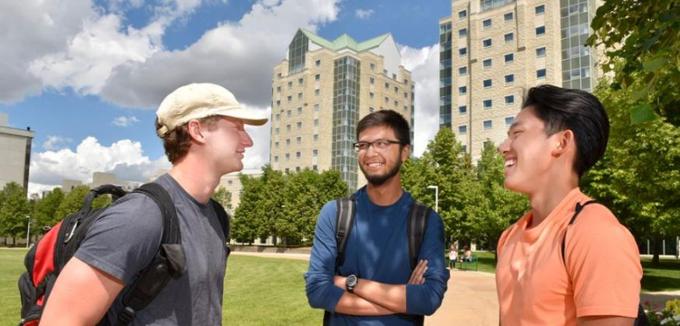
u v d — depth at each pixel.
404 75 106.69
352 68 93.94
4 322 9.52
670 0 3.49
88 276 1.64
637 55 3.56
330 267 3.03
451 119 68.81
